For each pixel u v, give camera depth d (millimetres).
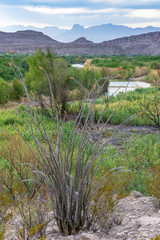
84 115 10391
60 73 11555
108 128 10289
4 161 4754
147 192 4258
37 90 11516
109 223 2758
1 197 2846
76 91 11688
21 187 3377
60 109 11273
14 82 18172
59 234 2621
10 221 2822
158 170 4273
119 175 4395
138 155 6656
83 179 2490
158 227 2539
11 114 12062
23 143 5586
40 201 2939
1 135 7766
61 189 2471
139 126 11227
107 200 2844
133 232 2521
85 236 2375
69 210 2475
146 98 15953
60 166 2561
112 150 7008
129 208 3291
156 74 34531
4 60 42938
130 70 39000
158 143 7852
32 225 2695
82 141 2596
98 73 17547
